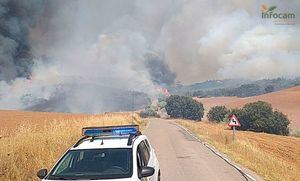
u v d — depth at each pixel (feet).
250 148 72.79
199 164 51.90
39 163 37.91
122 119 126.62
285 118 215.92
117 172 22.18
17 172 33.71
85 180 21.24
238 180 39.78
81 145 25.04
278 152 106.11
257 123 212.43
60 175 22.12
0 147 37.60
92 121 87.97
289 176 48.80
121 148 24.17
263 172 45.32
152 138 100.48
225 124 238.07
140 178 22.27
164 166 50.21
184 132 126.72
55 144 46.88
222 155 62.54
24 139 42.68
